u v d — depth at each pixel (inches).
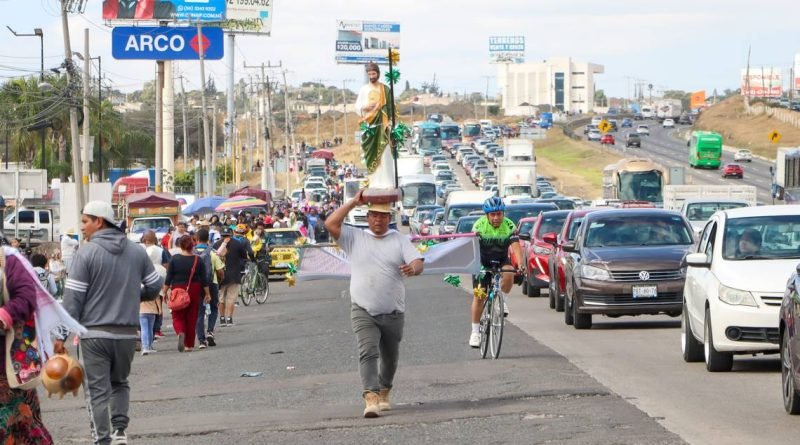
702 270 804.0
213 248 1365.7
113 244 532.4
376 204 611.2
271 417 623.2
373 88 1811.0
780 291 734.5
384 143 1838.1
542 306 1397.6
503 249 847.1
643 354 874.1
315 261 658.2
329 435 561.0
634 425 558.9
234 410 663.1
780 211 817.5
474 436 543.5
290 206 4069.9
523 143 4279.0
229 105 5733.3
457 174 6624.0
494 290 849.5
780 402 634.8
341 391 719.1
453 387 705.0
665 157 7337.6
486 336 857.5
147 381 852.0
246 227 1653.5
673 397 654.5
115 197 4264.3
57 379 404.8
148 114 7199.8
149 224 2842.0
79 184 2207.2
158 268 1080.2
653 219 1154.7
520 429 556.1
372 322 612.4
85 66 2513.5
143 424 621.9
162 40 4842.5
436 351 916.6
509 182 4082.2
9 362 404.5
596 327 1117.7
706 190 2576.3
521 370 768.9
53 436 604.4
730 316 740.0
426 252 726.5
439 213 2950.3
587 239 1135.6
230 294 1332.4
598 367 792.3
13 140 4404.5
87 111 2527.1
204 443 555.2
